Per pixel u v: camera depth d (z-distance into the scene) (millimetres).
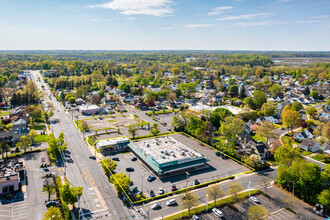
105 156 119875
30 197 84562
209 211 79125
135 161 115125
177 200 84938
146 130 161375
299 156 99688
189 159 108938
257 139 147875
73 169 104562
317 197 78625
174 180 98688
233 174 104562
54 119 183750
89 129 160750
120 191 83562
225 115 165750
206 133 145375
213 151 129000
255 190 91250
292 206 81562
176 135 153875
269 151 121750
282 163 99312
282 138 147875
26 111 184625
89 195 85812
